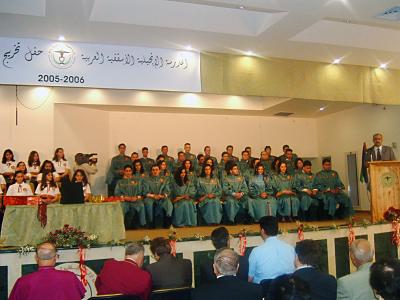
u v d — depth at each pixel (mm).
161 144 11141
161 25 5547
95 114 10242
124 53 6207
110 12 5355
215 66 6645
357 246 2953
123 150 10039
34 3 5055
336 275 6320
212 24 5785
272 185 8445
